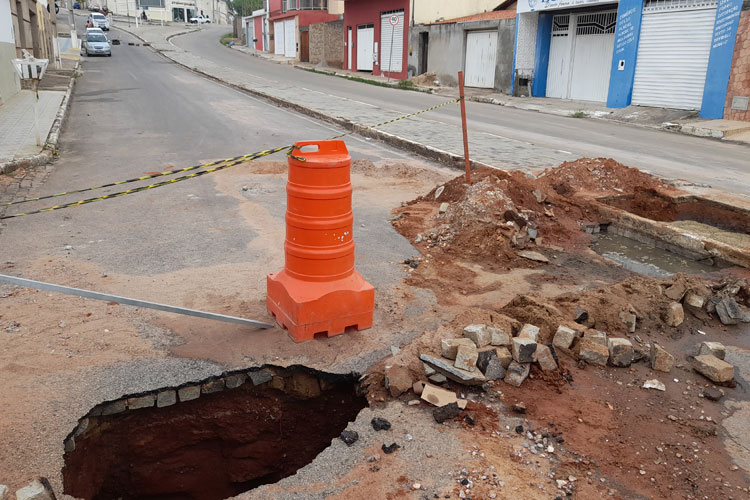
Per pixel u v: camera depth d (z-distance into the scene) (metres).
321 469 3.19
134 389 3.81
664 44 19.30
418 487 3.05
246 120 16.97
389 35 33.72
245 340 4.48
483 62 27.73
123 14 84.25
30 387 3.77
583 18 22.95
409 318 4.99
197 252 6.47
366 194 9.49
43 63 11.30
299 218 4.41
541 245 7.15
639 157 12.91
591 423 3.65
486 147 13.52
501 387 3.99
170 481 4.20
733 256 6.80
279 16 48.38
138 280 5.61
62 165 10.80
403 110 20.17
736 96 17.30
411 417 3.65
